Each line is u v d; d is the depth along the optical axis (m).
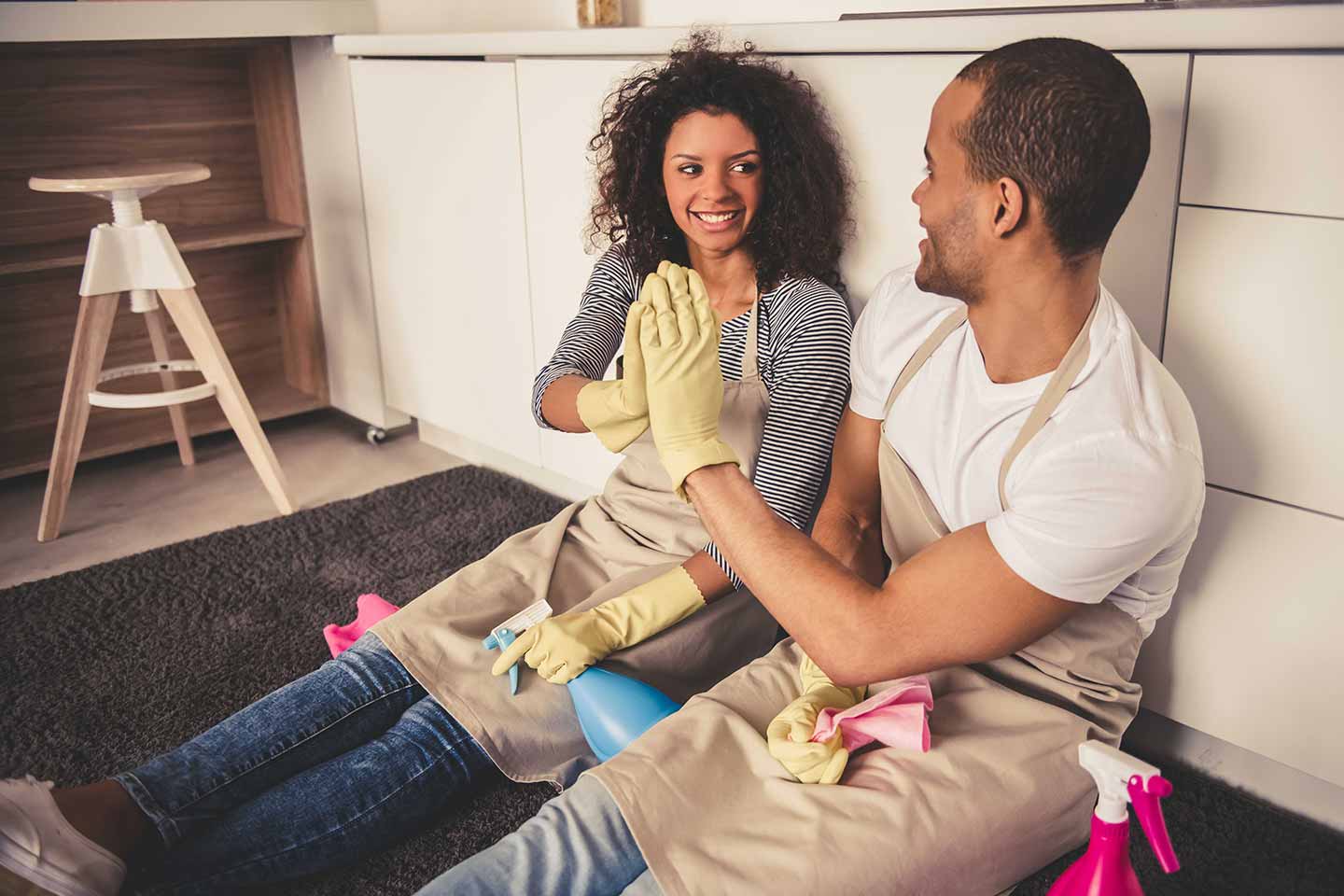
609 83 1.55
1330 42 0.90
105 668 1.48
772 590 0.88
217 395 1.93
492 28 2.30
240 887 1.01
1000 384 0.91
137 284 1.87
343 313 2.32
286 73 2.26
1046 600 0.83
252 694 1.42
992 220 0.83
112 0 1.87
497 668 1.11
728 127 1.19
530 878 0.85
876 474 1.10
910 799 0.86
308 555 1.80
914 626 0.85
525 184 1.76
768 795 0.89
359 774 1.06
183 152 2.35
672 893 0.81
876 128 1.23
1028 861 0.92
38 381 2.28
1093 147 0.77
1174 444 0.84
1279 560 1.03
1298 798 1.14
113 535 1.93
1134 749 1.26
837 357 1.18
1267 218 0.97
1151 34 0.99
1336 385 0.96
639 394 0.99
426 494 2.02
